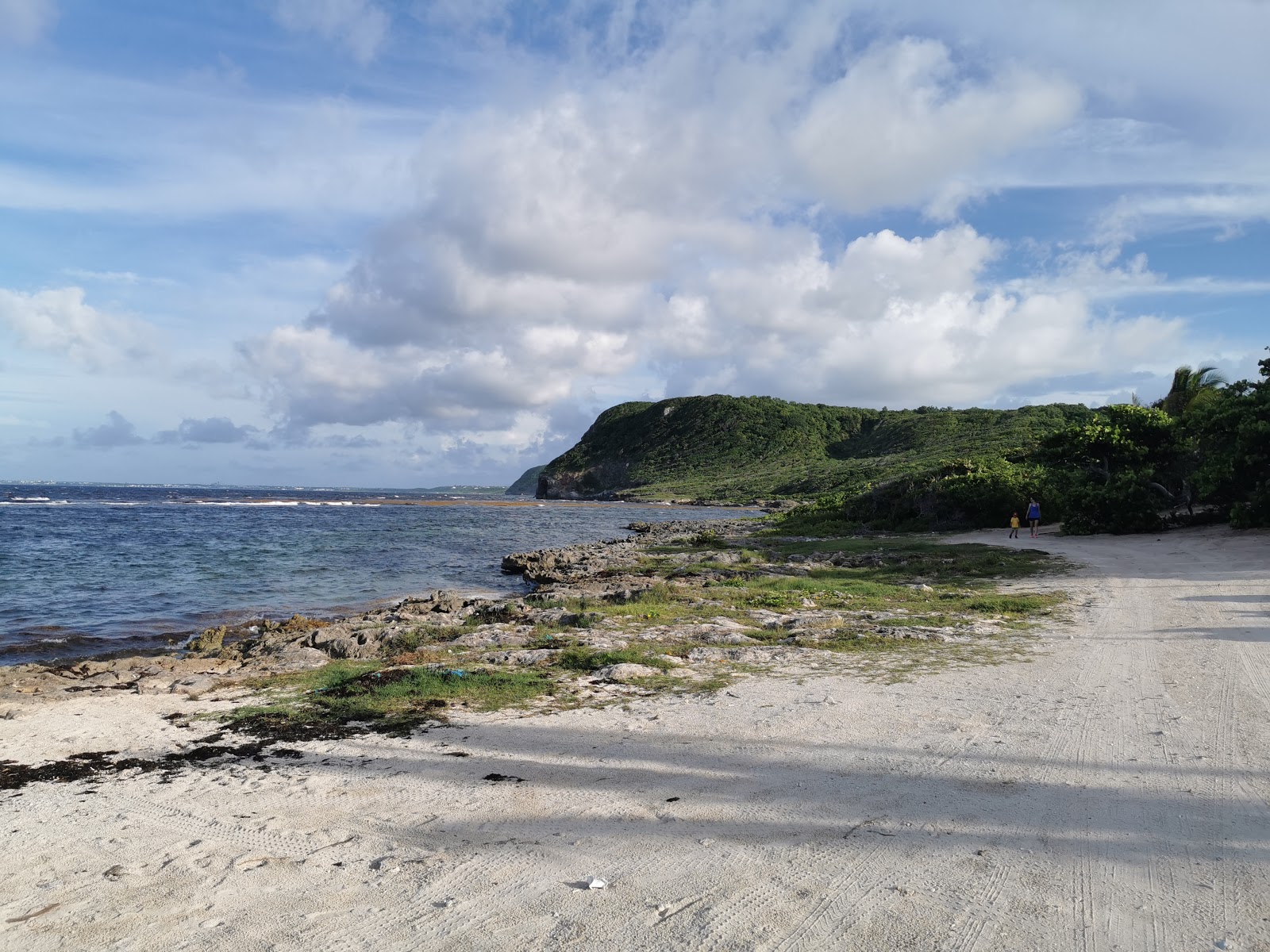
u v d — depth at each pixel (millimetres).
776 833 4504
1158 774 5289
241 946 3453
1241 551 19969
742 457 170125
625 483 176750
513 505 123812
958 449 108438
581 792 5316
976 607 14031
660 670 9352
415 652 11219
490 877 4055
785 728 6719
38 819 5121
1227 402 24469
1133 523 26641
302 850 4500
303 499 128625
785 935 3389
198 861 4398
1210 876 3828
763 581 18203
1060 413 127312
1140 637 10617
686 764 5836
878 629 11727
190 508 78438
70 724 7598
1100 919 3447
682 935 3406
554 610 14922
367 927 3588
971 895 3697
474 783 5570
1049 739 6176
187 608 19266
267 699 8570
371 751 6449
